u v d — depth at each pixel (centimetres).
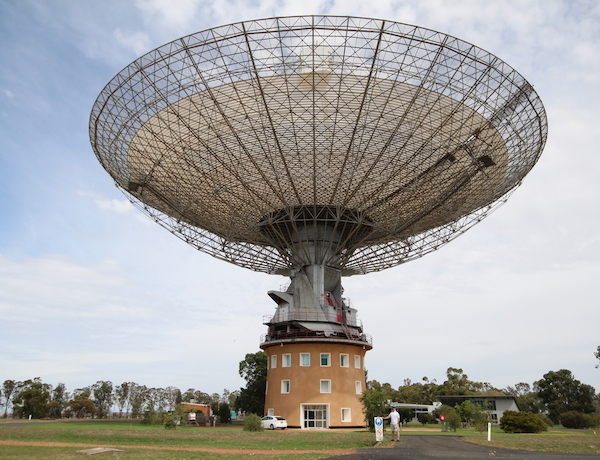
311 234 5172
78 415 14325
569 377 12100
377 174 3978
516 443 3044
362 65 3030
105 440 3228
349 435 3750
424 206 4356
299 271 5425
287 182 4103
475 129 3538
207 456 2217
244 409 8656
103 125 3719
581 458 2150
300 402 5166
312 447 2783
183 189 4141
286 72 3059
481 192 4225
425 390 14588
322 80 3192
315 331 5256
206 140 3656
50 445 2848
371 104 3353
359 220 4506
